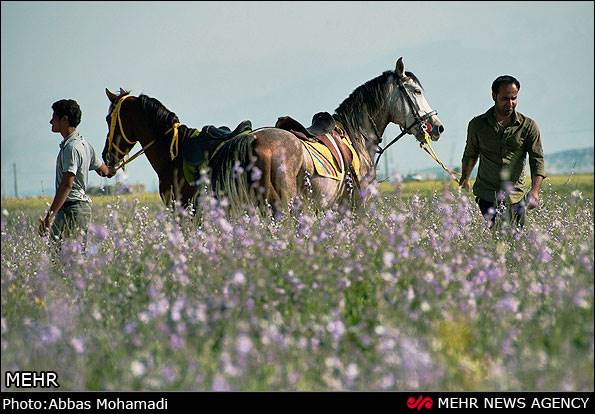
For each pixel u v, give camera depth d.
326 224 15.05
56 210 16.38
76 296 12.23
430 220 16.45
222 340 10.47
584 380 9.26
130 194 18.53
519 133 17.78
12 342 10.60
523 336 10.44
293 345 9.88
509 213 17.53
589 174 109.31
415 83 20.88
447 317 10.55
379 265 12.73
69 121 16.78
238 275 11.19
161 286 12.20
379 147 20.67
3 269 13.89
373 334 10.48
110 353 10.27
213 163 17.80
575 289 11.16
